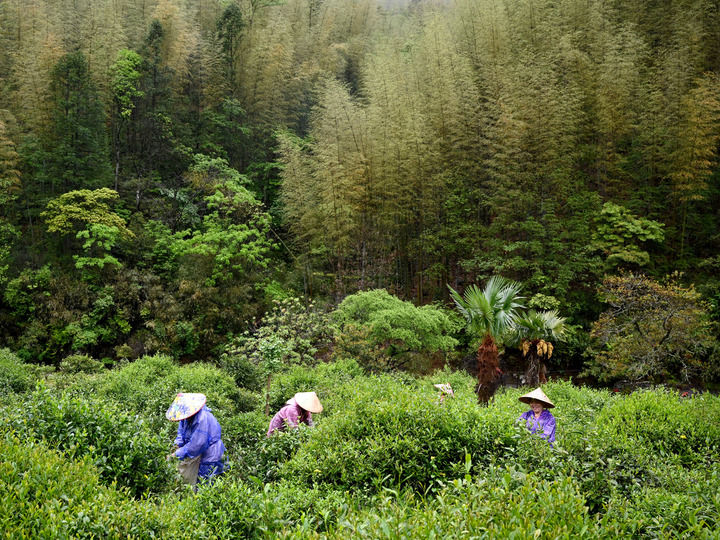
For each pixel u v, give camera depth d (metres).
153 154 25.88
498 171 20.45
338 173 20.30
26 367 11.74
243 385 10.67
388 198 21.50
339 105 21.78
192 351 19.34
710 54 22.70
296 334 14.26
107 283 19.48
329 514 2.80
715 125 18.31
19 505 2.38
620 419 5.50
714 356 14.48
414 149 20.50
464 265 19.84
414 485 3.47
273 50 29.77
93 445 3.42
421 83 24.30
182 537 2.58
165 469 3.76
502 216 19.69
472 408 4.22
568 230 19.44
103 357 18.78
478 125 20.81
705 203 20.84
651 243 19.73
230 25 30.45
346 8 42.56
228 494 3.02
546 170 19.61
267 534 2.49
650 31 24.61
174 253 21.44
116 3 30.77
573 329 17.30
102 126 23.30
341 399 7.08
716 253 19.70
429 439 3.68
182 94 29.89
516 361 18.41
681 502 2.77
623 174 21.06
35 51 23.50
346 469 3.56
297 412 5.50
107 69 25.14
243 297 20.81
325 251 21.55
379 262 21.81
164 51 30.02
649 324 13.87
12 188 20.58
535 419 4.89
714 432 5.02
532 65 21.59
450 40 24.78
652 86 20.52
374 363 13.64
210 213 24.48
